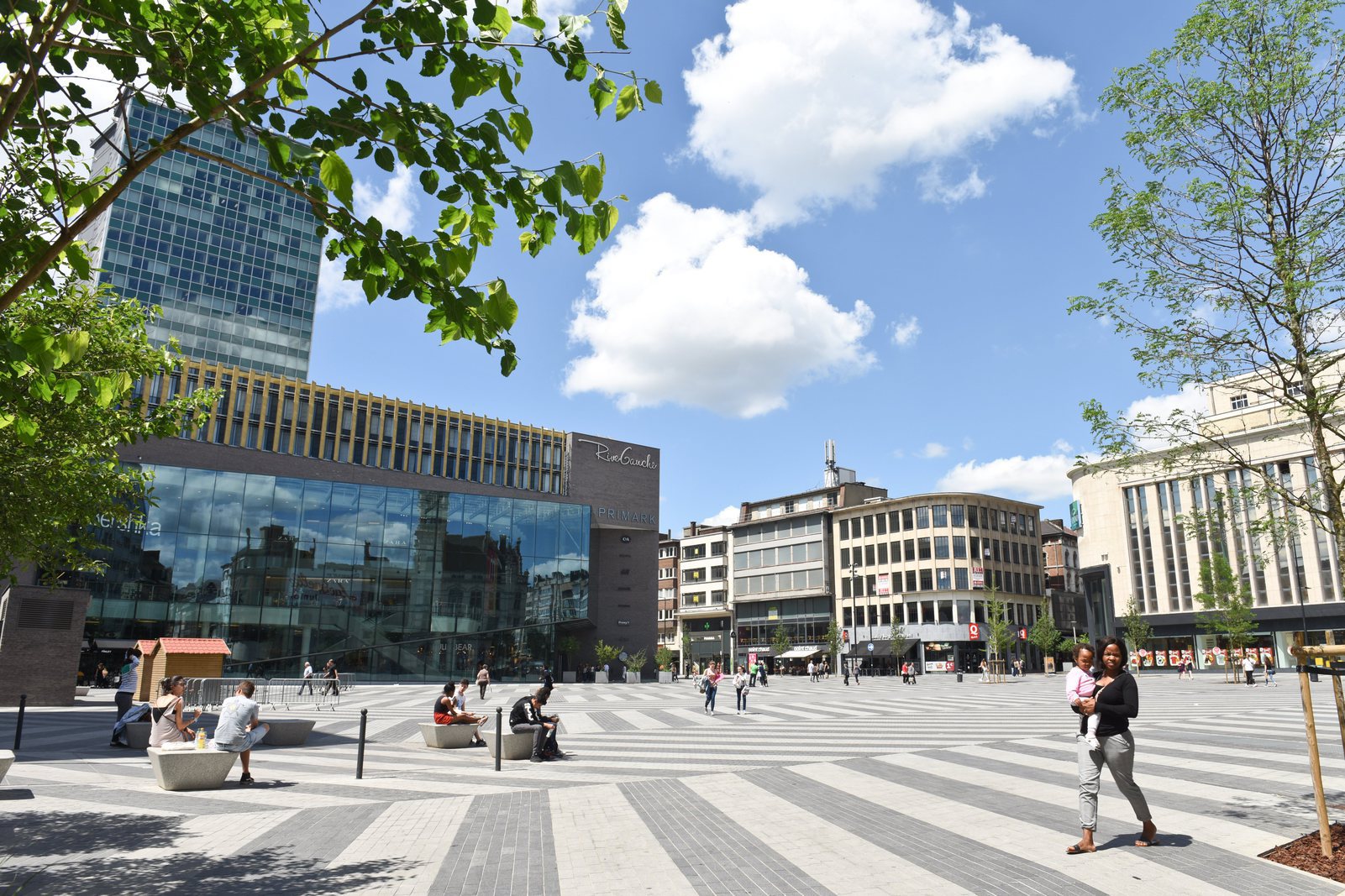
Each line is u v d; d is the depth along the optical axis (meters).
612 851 7.33
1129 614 65.44
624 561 68.50
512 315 4.18
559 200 4.00
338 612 47.69
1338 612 58.00
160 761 10.62
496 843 7.66
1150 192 8.32
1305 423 8.03
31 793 10.34
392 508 50.53
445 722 16.20
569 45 3.95
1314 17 7.28
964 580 79.94
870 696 37.97
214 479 45.59
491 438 62.91
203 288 106.06
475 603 52.16
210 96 3.79
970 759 13.12
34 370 4.22
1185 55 7.98
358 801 9.91
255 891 6.18
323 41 3.82
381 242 4.00
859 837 7.68
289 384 54.97
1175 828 7.79
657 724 21.98
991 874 6.36
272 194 113.88
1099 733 7.04
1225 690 38.62
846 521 89.62
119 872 6.69
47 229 4.68
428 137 3.94
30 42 3.51
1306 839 7.20
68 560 11.04
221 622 44.28
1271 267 7.70
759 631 95.88
